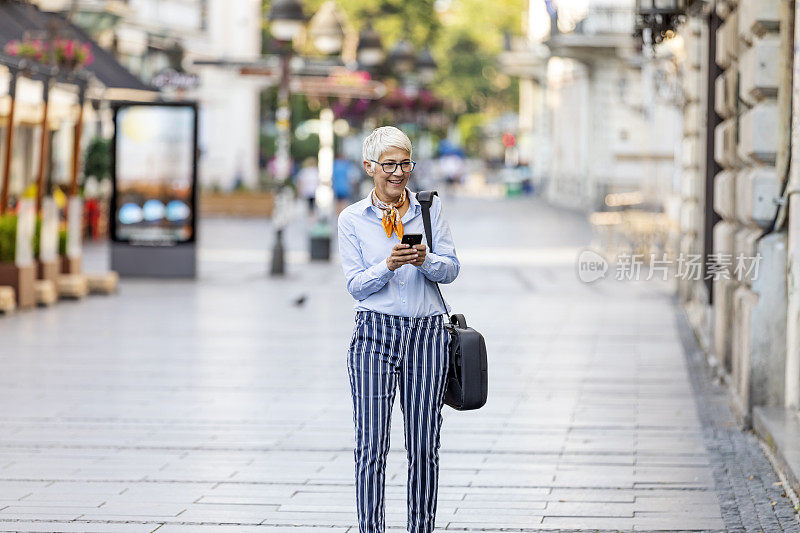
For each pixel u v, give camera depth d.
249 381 13.58
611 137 50.53
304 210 56.41
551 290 24.03
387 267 6.67
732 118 13.37
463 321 6.98
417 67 40.22
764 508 8.43
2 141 30.94
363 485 6.87
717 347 14.10
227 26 58.66
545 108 79.25
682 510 8.43
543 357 15.48
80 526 7.99
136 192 25.52
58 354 15.45
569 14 48.53
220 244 36.34
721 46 14.22
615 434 10.91
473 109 100.75
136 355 15.43
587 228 44.41
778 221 10.92
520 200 72.62
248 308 20.77
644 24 13.29
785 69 10.77
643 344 16.64
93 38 39.28
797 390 10.65
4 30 28.70
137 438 10.69
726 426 11.18
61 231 22.23
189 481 9.20
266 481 9.21
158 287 24.17
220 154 59.78
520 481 9.25
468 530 7.99
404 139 6.84
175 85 40.44
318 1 77.88
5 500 8.62
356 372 6.86
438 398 6.92
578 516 8.30
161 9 50.78
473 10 98.50
